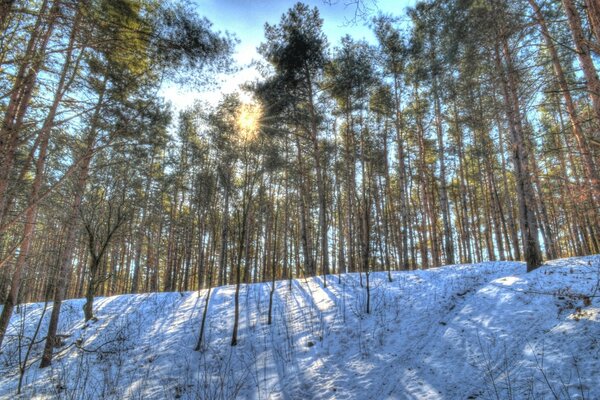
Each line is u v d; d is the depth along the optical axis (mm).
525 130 9367
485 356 5965
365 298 10523
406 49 14469
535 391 4637
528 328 6320
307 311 10406
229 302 12711
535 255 10156
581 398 4164
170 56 5938
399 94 18375
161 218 23125
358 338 8164
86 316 13148
